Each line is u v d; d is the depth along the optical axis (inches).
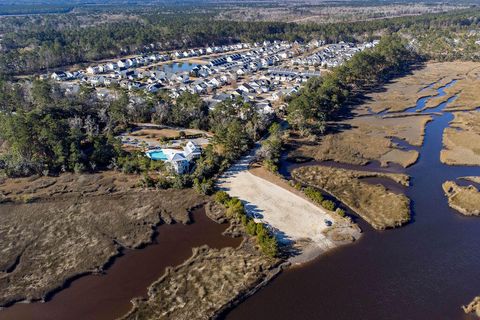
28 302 3029.0
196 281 3218.5
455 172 5073.8
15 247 3580.2
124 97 6481.3
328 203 4141.2
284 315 2942.9
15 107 6658.5
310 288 3176.7
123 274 3326.8
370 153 5575.8
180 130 6190.9
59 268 3351.4
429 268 3410.4
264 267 3353.8
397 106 7652.6
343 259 3484.3
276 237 3703.3
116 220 3973.9
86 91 6815.9
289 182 4633.4
